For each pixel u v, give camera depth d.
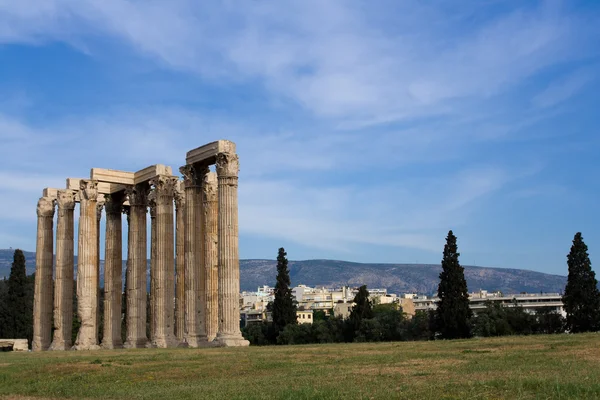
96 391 28.77
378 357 35.97
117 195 73.62
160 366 36.44
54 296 72.44
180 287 69.44
